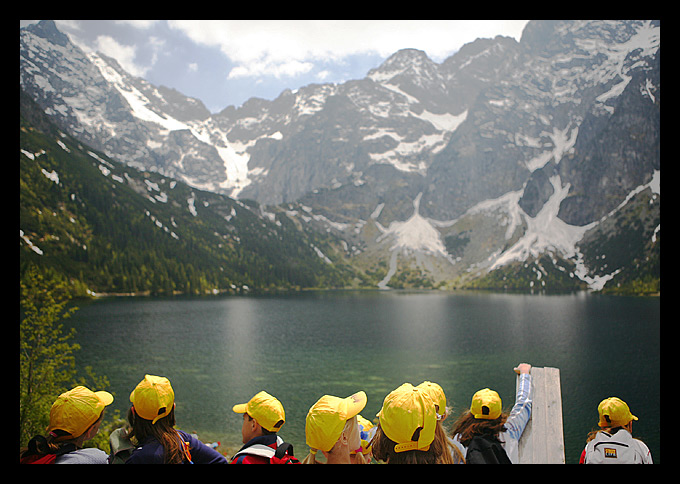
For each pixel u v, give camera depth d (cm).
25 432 3531
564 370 10212
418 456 446
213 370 9931
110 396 593
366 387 8525
